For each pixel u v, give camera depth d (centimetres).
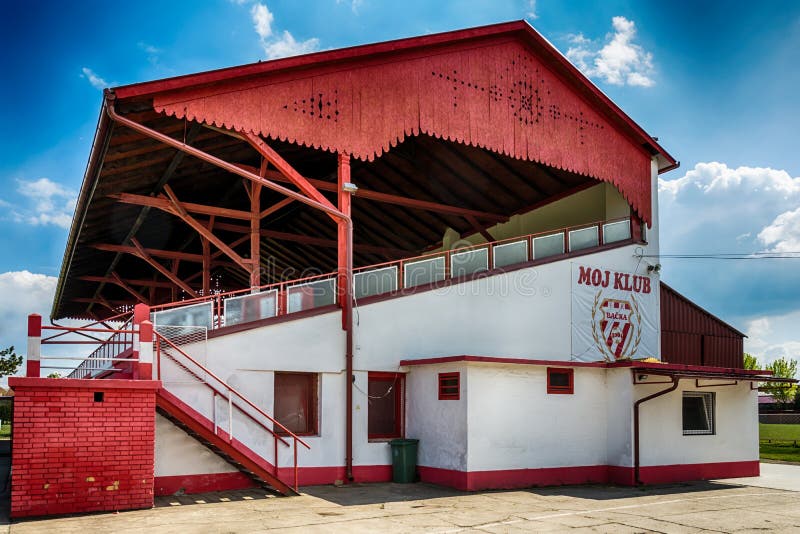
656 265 1997
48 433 938
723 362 2202
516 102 1748
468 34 1642
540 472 1394
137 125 1186
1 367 4269
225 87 1301
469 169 2202
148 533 832
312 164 2044
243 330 1302
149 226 2153
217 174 1823
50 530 837
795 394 5775
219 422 1234
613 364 1526
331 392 1384
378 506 1091
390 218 2638
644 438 1510
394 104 1525
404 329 1486
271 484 1219
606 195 2067
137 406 1006
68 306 3197
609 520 1009
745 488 1472
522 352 1645
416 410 1437
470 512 1048
